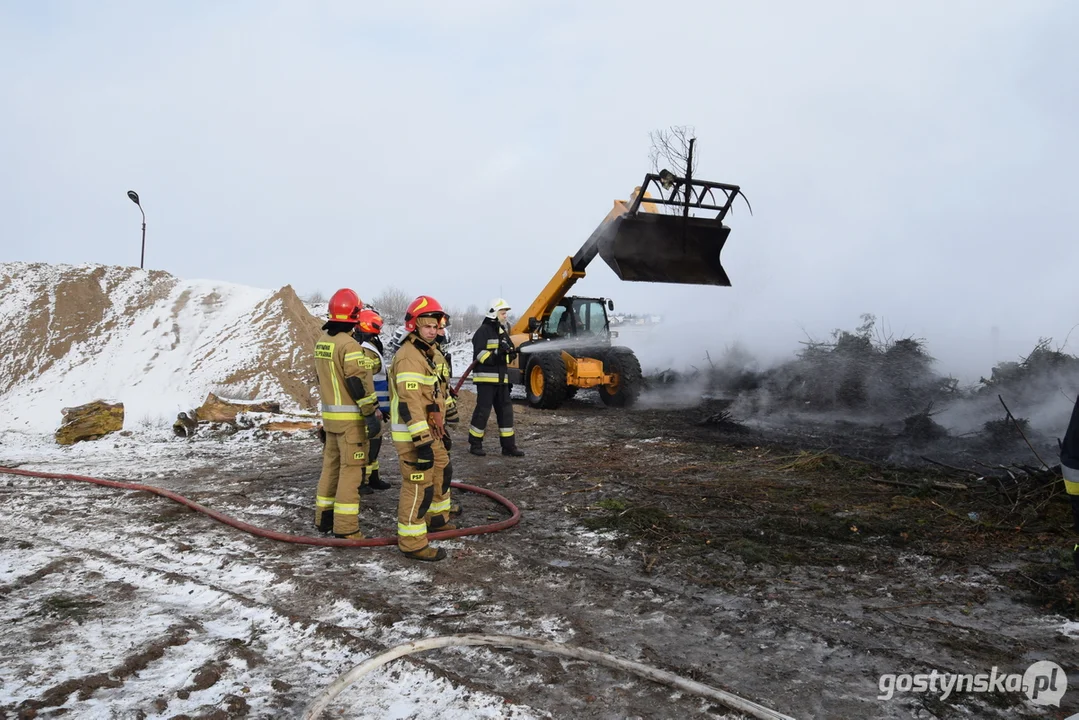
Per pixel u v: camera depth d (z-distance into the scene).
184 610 3.86
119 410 10.66
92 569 4.52
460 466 7.78
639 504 6.01
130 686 2.99
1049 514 5.24
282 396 12.62
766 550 4.79
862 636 3.50
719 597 4.02
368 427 5.20
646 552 4.81
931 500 5.85
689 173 10.48
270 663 3.24
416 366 4.63
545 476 7.23
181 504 6.25
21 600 4.00
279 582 4.27
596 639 3.46
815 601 3.95
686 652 3.33
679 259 10.87
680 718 2.76
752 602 3.94
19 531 5.51
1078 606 3.79
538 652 3.31
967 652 3.32
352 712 2.79
